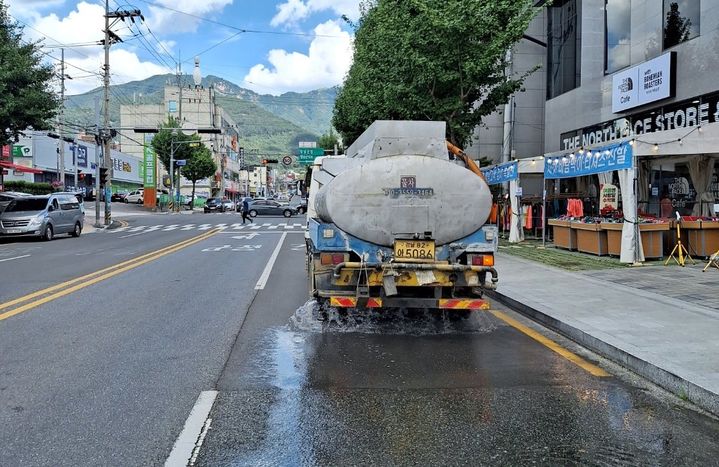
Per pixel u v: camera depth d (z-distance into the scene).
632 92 20.36
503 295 9.93
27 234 23.97
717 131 12.55
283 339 7.21
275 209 52.25
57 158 60.78
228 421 4.55
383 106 19.97
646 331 7.09
